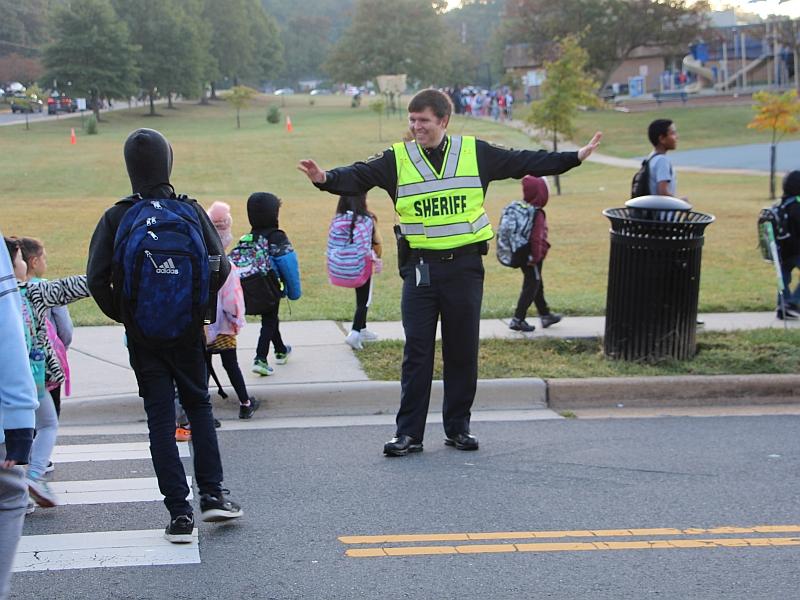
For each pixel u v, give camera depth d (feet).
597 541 18.67
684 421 27.53
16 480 12.75
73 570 17.02
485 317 38.91
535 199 34.96
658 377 29.89
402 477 22.33
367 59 377.50
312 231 67.67
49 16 316.60
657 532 19.15
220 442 25.05
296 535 18.80
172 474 18.02
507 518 19.81
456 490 21.47
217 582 16.62
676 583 16.87
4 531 12.61
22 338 12.53
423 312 23.77
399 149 23.44
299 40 647.56
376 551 18.07
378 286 47.01
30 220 72.28
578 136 197.57
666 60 331.36
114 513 19.88
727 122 209.56
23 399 12.43
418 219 23.39
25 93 327.26
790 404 29.81
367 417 27.89
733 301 41.81
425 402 24.18
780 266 38.17
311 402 28.35
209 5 418.10
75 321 37.76
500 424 27.04
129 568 17.15
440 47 390.42
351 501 20.71
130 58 302.66
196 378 18.42
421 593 16.31
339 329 36.76
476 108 268.00
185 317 17.30
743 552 18.26
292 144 186.70
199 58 352.49
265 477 22.27
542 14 285.43
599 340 34.60
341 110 341.62
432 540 18.61
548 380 29.45
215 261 18.16
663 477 22.48
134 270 17.03
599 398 29.40
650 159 34.78
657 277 31.09
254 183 127.24
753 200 89.25
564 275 50.70
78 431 26.23
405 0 375.45
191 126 266.57
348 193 22.98
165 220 17.26
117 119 302.86
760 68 302.86
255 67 468.75
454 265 23.56
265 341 29.86
